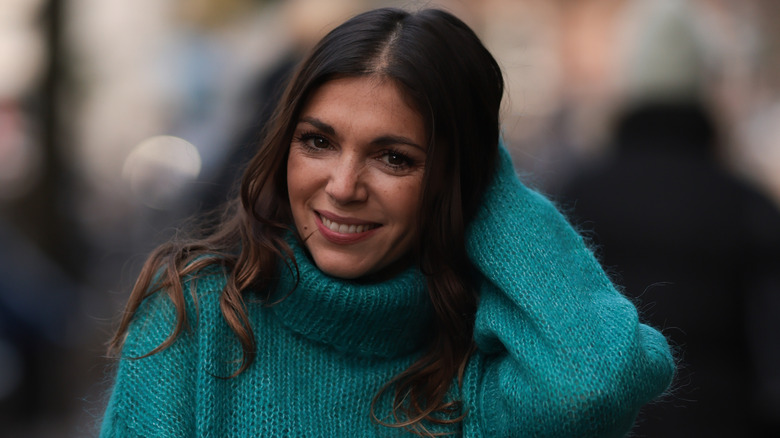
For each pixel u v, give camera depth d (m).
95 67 9.76
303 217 3.07
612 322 3.01
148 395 3.00
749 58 11.29
